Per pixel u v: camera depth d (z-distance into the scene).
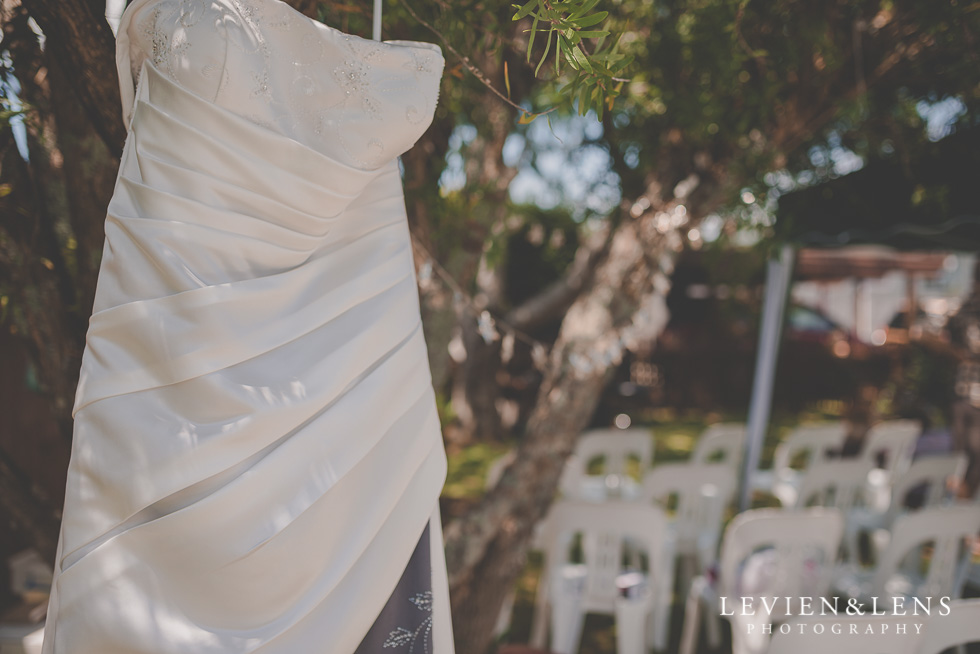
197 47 0.92
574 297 6.06
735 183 3.01
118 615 0.85
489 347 8.91
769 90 2.66
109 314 0.89
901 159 3.35
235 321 0.91
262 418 0.89
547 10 1.08
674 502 6.27
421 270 2.02
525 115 1.29
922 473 3.98
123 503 0.87
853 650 1.80
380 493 1.00
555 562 3.22
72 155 1.36
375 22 1.06
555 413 2.74
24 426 3.56
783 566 2.97
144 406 0.89
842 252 10.88
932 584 3.04
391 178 1.11
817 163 3.74
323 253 1.02
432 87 1.02
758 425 4.88
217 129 0.93
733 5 2.28
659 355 11.50
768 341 4.87
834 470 3.92
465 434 8.87
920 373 8.88
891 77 2.85
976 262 6.96
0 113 1.33
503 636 3.54
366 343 1.00
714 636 3.74
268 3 0.96
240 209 0.94
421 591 1.06
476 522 2.54
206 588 0.87
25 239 1.54
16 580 2.37
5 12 1.36
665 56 2.76
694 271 11.53
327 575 0.93
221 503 0.87
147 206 0.91
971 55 2.42
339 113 0.98
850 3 2.54
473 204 2.68
